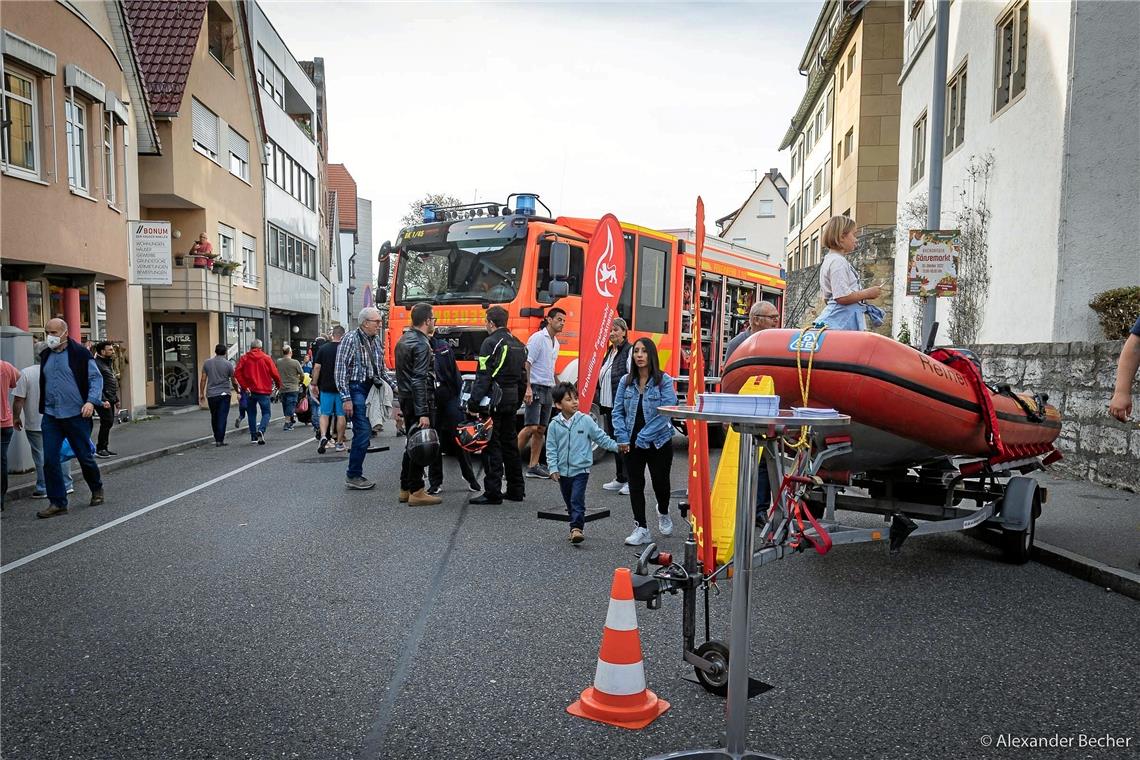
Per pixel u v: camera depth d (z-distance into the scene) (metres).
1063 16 10.48
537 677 4.00
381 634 4.61
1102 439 9.22
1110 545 6.36
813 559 6.44
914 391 5.25
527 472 10.64
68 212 14.50
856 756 3.22
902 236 18.84
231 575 5.88
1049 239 10.83
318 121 46.03
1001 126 12.66
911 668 4.13
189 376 23.53
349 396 9.58
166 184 20.91
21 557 6.51
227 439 16.08
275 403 27.53
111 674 4.07
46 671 4.11
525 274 11.05
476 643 4.46
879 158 29.73
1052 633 4.66
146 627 4.76
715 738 3.37
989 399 5.76
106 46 16.22
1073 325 10.49
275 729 3.46
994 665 4.17
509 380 8.55
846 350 5.23
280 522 7.71
